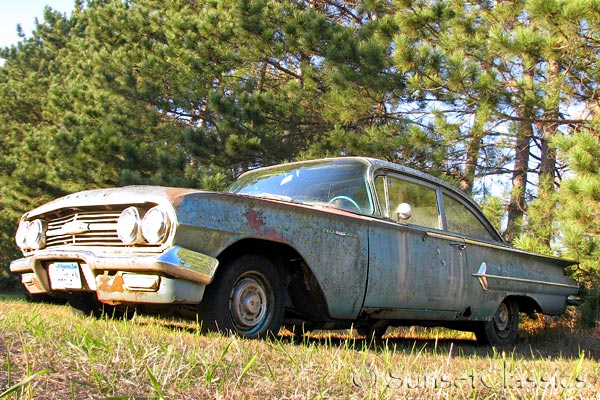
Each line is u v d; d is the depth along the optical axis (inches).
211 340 128.3
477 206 230.1
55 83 818.8
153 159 562.9
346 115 457.7
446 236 203.5
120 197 149.7
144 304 155.0
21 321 132.3
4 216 697.0
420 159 444.8
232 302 148.9
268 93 528.7
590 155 298.2
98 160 546.3
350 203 181.8
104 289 147.1
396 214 187.9
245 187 205.6
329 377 102.5
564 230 312.2
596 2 301.4
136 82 612.7
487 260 220.1
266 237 150.3
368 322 187.6
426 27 420.5
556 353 226.5
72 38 1001.5
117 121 592.4
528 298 241.0
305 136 555.2
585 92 419.8
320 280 161.0
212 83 593.0
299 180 195.0
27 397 74.4
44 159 636.7
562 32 331.0
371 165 190.1
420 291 190.2
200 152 522.9
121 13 655.1
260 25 533.0
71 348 101.0
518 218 394.9
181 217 138.0
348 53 434.3
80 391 81.0
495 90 377.1
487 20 438.0
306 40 489.4
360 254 172.6
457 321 215.0
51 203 174.7
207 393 87.2
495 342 229.9
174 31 585.0
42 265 169.6
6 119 823.7
